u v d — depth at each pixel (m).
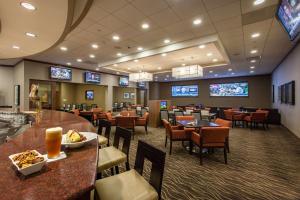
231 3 3.23
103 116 7.12
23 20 2.93
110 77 11.41
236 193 2.45
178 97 15.15
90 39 5.12
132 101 14.77
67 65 8.90
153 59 7.24
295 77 5.73
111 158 1.86
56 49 6.11
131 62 7.88
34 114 3.33
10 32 3.48
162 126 8.02
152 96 16.00
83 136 1.38
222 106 12.84
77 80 9.46
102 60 7.80
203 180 2.82
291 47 5.75
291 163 3.56
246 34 4.65
